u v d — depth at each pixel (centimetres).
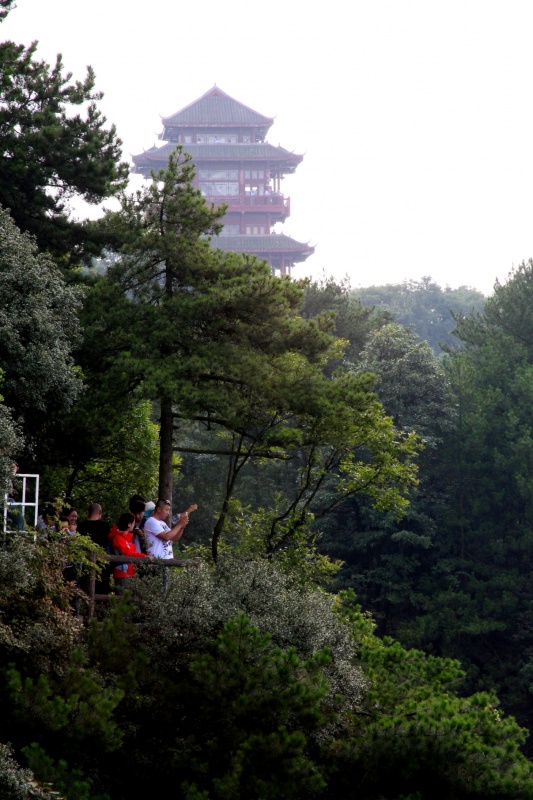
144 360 2202
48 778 1141
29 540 1305
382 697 1552
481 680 4656
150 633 1422
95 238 2384
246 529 2830
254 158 17250
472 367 5512
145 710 1338
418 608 5122
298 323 2395
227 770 1307
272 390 2350
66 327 1831
